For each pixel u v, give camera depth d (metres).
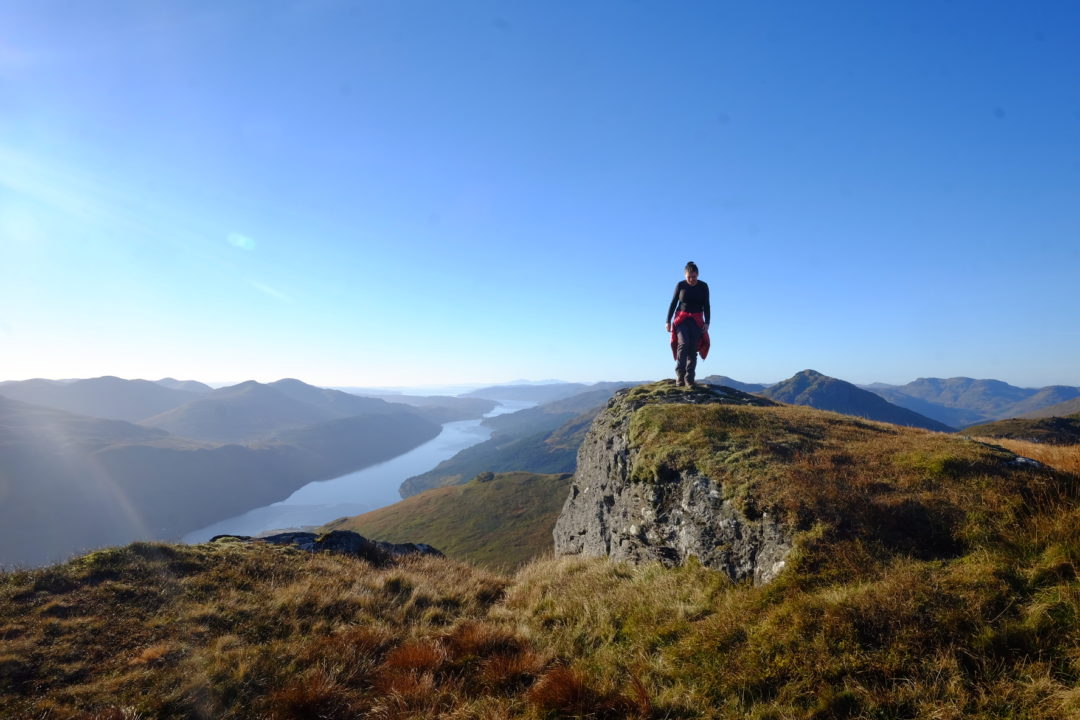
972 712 3.73
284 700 4.98
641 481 10.23
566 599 7.71
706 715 4.29
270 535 12.28
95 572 8.06
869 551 5.76
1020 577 4.85
